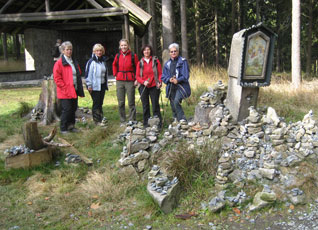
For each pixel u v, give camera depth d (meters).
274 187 3.55
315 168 3.79
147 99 5.62
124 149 4.32
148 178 3.80
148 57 5.46
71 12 11.58
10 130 5.96
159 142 4.42
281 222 3.08
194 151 4.03
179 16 23.61
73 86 5.66
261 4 27.39
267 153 3.98
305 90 8.73
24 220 3.21
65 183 3.94
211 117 4.86
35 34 14.01
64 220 3.23
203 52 26.73
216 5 20.97
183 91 5.31
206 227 3.04
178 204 3.46
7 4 11.99
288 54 29.86
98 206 3.46
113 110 7.54
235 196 3.47
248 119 4.36
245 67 4.43
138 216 3.25
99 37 18.34
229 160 3.83
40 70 14.42
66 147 4.93
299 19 10.44
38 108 6.81
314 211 3.21
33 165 4.31
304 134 4.25
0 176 4.05
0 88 11.60
